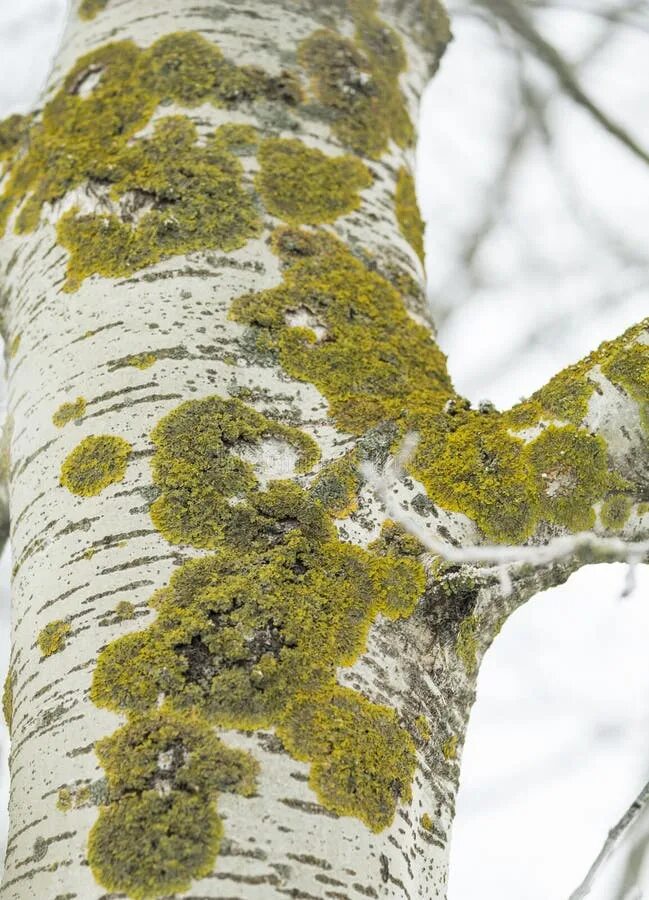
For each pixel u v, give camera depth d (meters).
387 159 2.52
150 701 2.18
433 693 2.24
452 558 2.21
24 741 2.21
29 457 2.32
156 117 2.45
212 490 2.26
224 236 2.38
